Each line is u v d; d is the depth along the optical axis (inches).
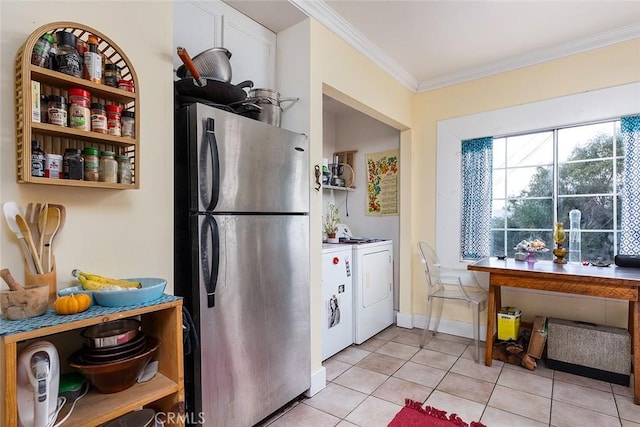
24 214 41.6
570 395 82.7
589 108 102.5
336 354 110.0
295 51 87.8
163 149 56.5
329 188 143.3
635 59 96.0
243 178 65.5
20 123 39.7
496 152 123.2
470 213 124.3
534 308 111.7
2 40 40.4
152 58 55.4
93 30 45.3
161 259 55.9
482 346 116.3
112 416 40.0
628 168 96.6
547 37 99.7
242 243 65.1
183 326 52.2
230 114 63.2
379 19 90.1
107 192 49.7
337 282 109.7
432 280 127.8
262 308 69.4
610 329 93.1
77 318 37.8
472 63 117.2
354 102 103.7
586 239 106.6
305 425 71.1
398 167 143.8
